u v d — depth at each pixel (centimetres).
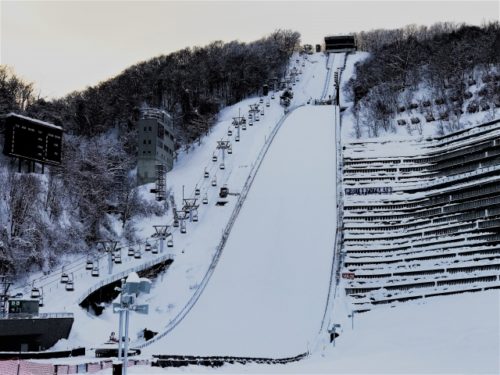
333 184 11962
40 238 9456
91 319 8075
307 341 7438
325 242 10006
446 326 6794
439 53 18738
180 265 9800
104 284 8825
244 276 9219
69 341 7338
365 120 15962
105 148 14538
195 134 16862
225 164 14288
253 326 7888
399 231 10119
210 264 9594
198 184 13338
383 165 12200
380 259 9438
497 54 16975
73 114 17238
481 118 14475
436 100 16138
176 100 19725
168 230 11294
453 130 14125
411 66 18925
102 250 10331
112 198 12100
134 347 7081
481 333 6203
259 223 10819
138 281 2723
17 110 13262
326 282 8969
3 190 9606
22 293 8175
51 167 11250
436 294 8381
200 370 5325
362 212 10775
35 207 9756
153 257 9962
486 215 9388
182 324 8012
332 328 7319
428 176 11556
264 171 12912
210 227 11119
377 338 6925
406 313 7819
